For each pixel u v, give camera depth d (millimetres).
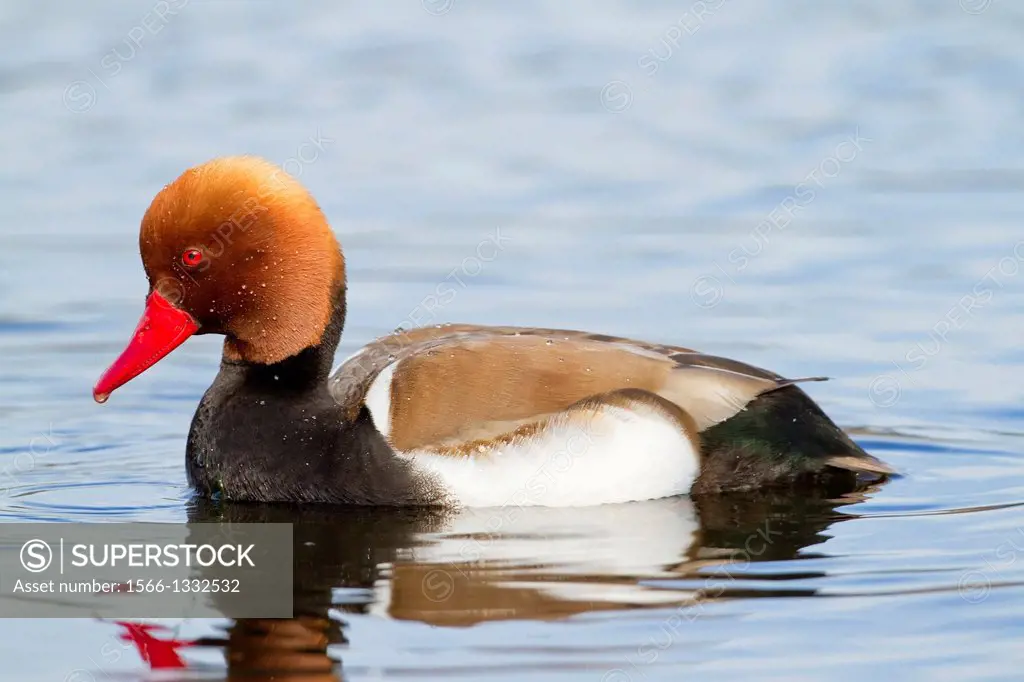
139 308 15570
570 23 25031
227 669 7793
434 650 7992
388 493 10320
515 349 10602
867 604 8594
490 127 21172
